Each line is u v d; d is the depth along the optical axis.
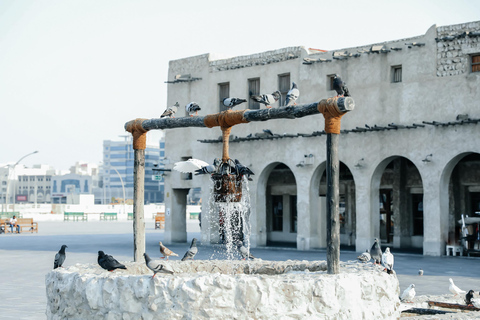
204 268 15.52
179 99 39.91
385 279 12.56
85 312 11.95
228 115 13.30
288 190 40.41
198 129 38.72
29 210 103.31
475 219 29.55
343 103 11.86
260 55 36.06
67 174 194.00
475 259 28.33
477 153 30.80
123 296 11.52
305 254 31.05
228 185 13.02
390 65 31.14
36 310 16.64
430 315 14.34
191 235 48.56
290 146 34.50
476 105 28.50
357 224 31.73
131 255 31.14
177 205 39.97
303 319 11.13
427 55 29.98
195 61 39.28
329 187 12.25
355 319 11.68
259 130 35.78
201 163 13.00
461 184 33.06
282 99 35.22
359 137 31.89
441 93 29.50
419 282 21.06
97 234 52.22
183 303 11.08
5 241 43.00
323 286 11.33
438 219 29.42
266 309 10.96
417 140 30.11
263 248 34.94
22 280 22.56
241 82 36.91
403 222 35.09
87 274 12.34
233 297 11.02
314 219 33.88
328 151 12.27
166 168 40.06
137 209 15.22
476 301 15.42
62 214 94.25
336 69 32.91
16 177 199.00
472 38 28.70
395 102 30.86
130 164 194.62
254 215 35.59
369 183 31.47
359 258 19.92
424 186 29.84
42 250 35.12
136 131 15.23
